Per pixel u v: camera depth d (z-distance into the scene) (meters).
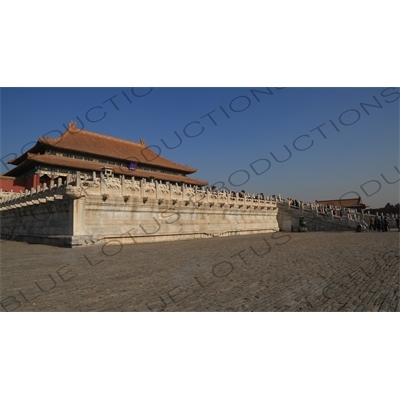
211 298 6.76
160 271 9.92
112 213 19.92
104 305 6.25
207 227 28.00
